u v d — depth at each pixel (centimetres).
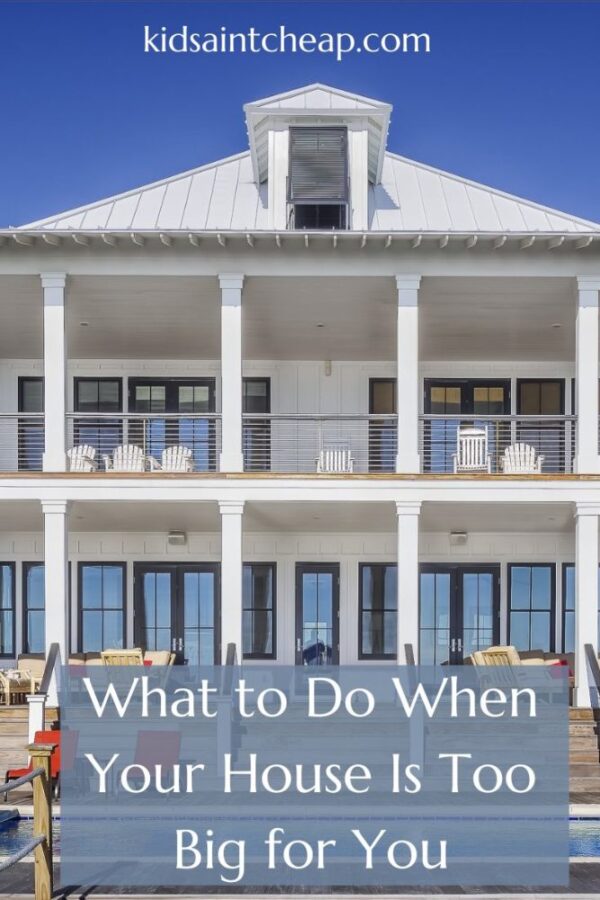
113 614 1945
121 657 1555
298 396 1980
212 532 1955
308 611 1938
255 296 1603
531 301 1627
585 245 1483
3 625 1939
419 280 1514
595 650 1488
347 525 1862
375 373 1988
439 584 1950
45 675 1433
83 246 1505
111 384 1995
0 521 1817
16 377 1986
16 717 1467
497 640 1942
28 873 905
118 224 1661
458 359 1984
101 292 1589
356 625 1934
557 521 1812
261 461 1845
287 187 1652
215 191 1761
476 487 1533
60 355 1520
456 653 1941
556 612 1945
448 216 1692
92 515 1747
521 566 1953
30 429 1972
